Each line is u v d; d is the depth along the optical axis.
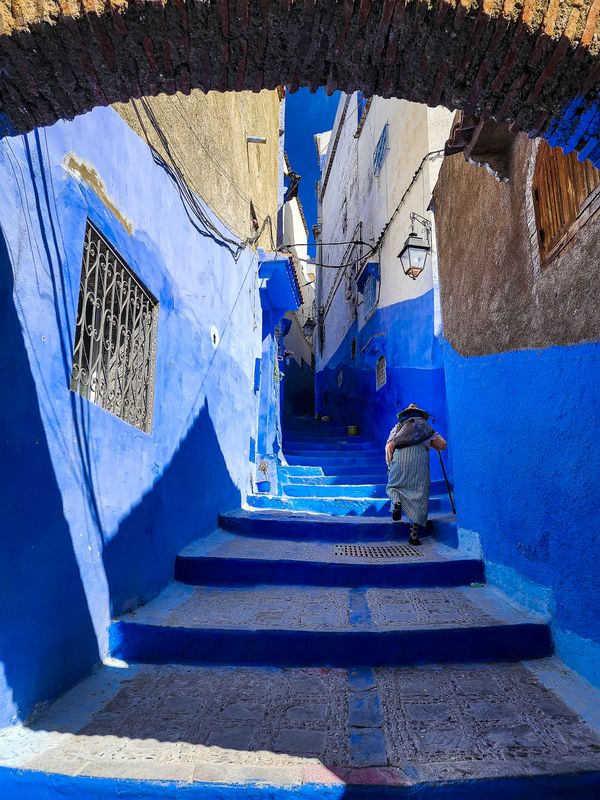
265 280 9.45
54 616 2.75
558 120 1.99
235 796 2.16
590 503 2.82
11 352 2.42
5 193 2.39
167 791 2.17
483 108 2.04
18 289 2.48
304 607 3.97
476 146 3.73
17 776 2.20
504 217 3.85
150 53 1.84
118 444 3.56
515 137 3.59
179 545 4.75
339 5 1.73
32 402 2.57
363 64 1.94
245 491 7.75
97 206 3.28
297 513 6.88
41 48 1.75
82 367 3.24
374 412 11.81
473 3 1.70
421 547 5.34
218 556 4.68
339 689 3.03
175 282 4.76
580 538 2.94
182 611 3.84
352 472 9.38
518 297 3.64
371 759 2.33
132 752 2.37
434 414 7.91
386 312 10.77
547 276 3.19
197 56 1.88
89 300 3.31
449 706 2.80
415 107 9.23
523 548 3.69
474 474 4.66
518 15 1.72
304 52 1.90
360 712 2.76
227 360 6.73
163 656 3.38
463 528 4.92
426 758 2.33
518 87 1.91
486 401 4.34
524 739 2.46
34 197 2.62
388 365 10.48
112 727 2.57
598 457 2.71
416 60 1.90
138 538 3.87
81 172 3.10
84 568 3.08
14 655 2.43
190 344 5.16
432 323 8.12
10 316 2.41
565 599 3.16
